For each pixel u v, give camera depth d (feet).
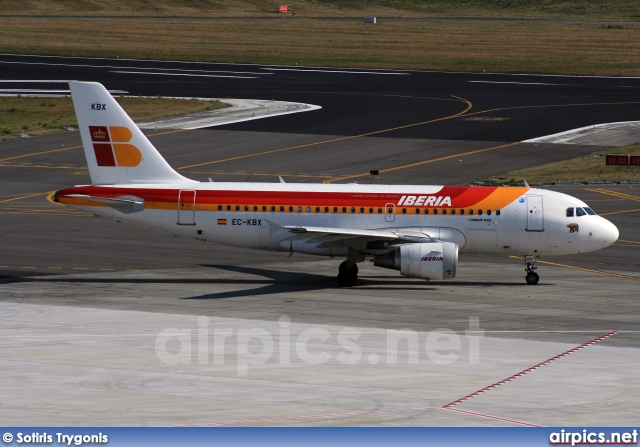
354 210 578.66
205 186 588.50
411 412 307.58
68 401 316.81
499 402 320.70
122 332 429.38
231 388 335.06
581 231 580.30
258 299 522.47
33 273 594.24
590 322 466.70
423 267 552.82
